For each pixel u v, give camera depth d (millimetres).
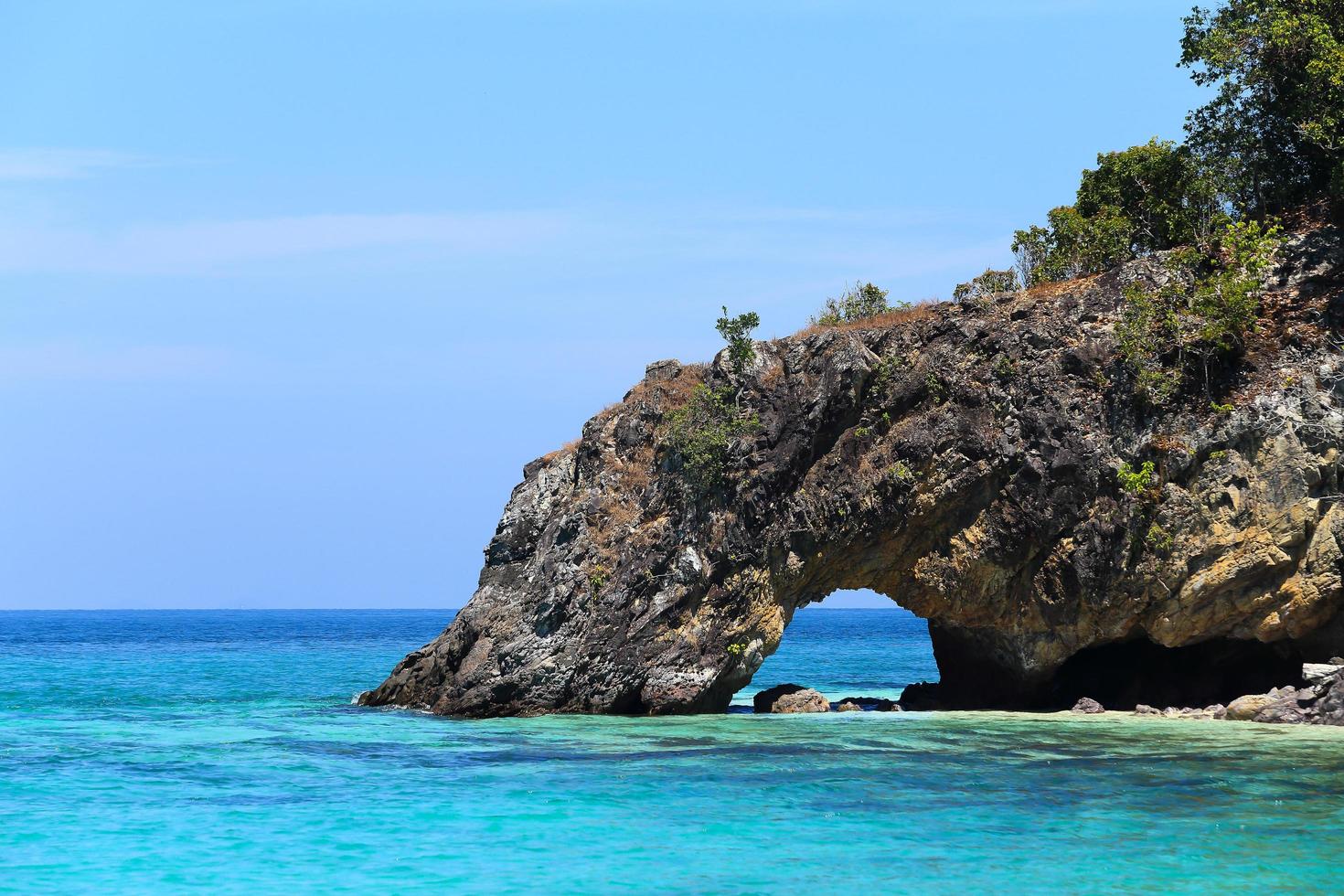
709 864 22812
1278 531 41500
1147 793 28547
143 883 21891
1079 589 44625
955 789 29328
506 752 36094
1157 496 43312
